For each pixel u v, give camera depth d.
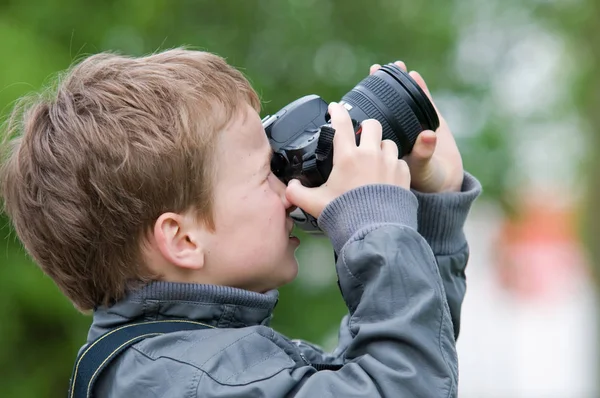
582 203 12.34
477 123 9.53
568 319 19.97
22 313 6.93
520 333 20.44
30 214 2.83
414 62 9.62
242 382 2.48
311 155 2.79
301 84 9.04
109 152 2.68
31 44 6.65
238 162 2.81
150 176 2.66
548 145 11.46
